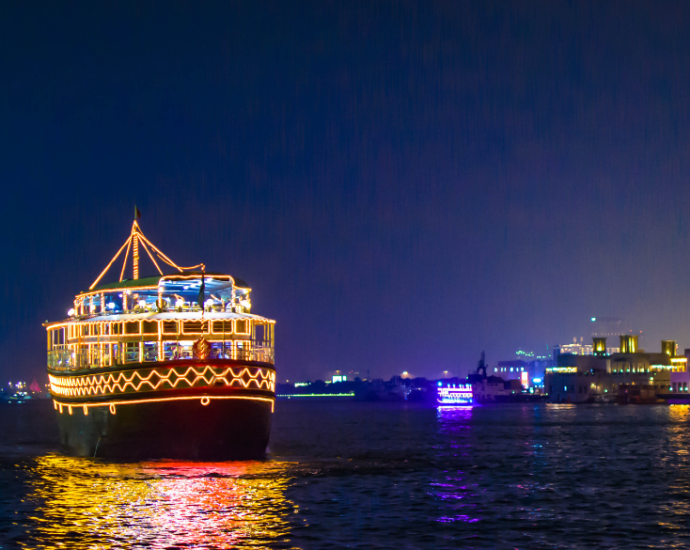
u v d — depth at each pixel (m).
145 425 65.44
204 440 65.31
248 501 52.03
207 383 64.38
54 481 59.31
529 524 46.44
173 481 59.06
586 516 48.94
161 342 67.00
